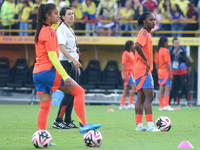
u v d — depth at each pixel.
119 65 57.19
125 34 55.06
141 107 19.50
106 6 52.56
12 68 55.62
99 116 29.84
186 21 52.91
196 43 52.09
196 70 56.28
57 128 20.55
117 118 27.80
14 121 24.80
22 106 45.28
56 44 14.61
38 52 14.66
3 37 53.91
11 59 57.56
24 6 54.41
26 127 21.06
